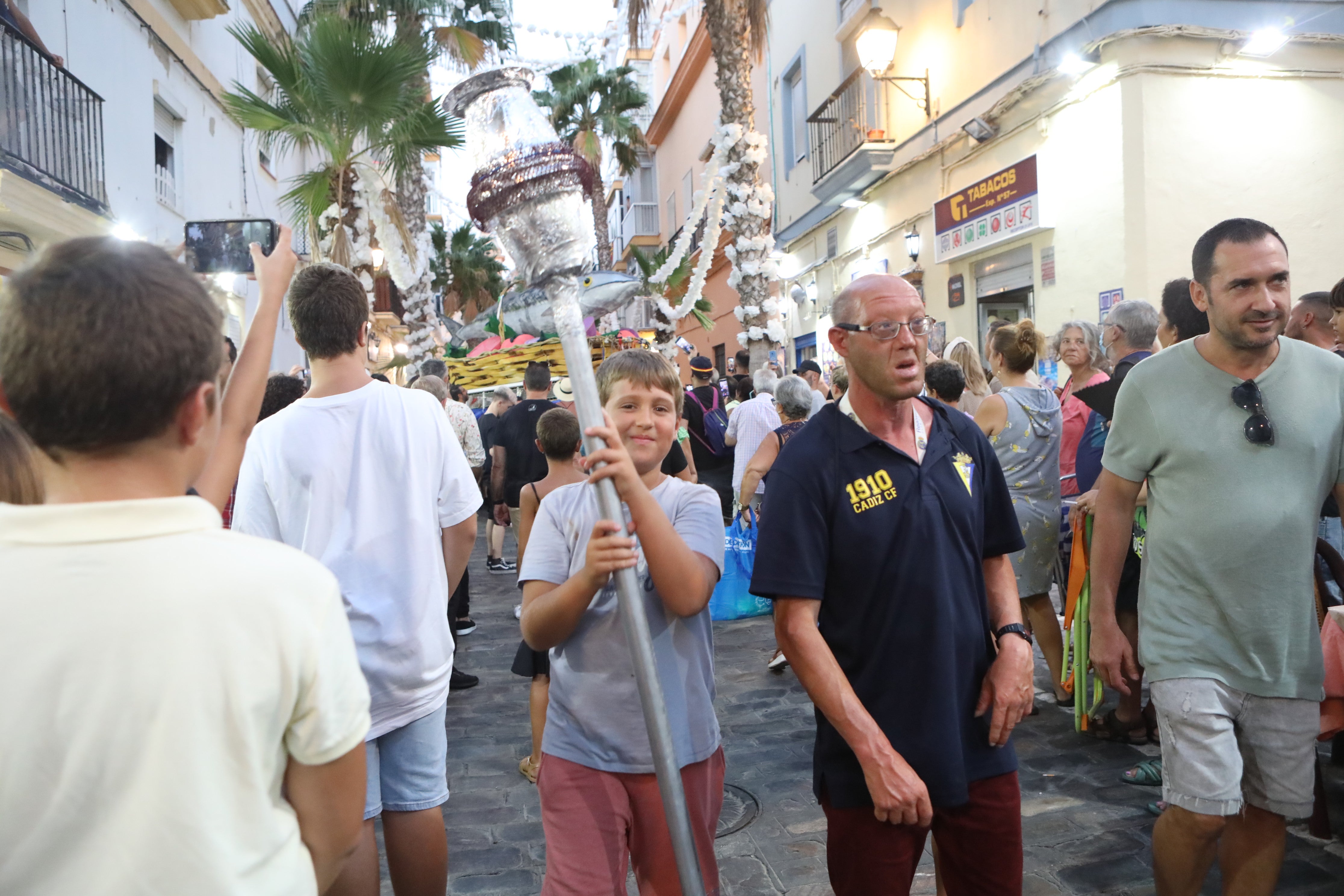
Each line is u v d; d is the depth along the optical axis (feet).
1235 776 7.73
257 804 3.49
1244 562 7.86
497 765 14.10
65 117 28.89
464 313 107.24
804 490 6.93
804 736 14.76
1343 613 8.00
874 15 41.75
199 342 3.57
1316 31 29.60
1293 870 9.78
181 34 42.42
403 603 7.99
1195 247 8.23
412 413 8.47
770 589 6.81
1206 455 8.00
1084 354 16.02
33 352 3.31
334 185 30.89
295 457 7.94
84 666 3.28
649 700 5.49
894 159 44.83
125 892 3.27
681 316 38.63
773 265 36.50
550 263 5.59
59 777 3.26
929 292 42.39
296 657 3.57
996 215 35.68
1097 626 9.04
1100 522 8.97
